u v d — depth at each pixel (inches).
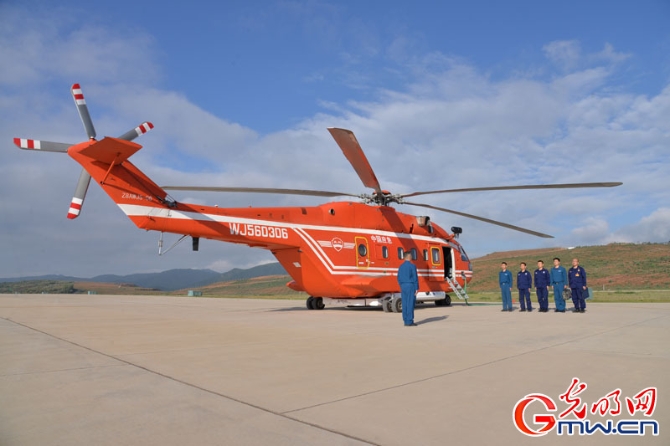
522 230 674.2
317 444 125.6
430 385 189.8
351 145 498.3
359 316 558.6
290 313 627.5
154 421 145.9
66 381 200.7
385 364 233.9
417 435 132.9
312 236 639.8
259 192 577.3
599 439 132.2
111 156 485.4
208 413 154.2
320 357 255.4
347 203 693.9
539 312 604.4
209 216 560.1
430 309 693.9
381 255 700.7
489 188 576.4
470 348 283.6
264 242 603.2
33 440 129.9
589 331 368.5
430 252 775.1
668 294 1154.0
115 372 219.1
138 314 613.3
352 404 163.3
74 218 498.6
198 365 235.0
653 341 309.7
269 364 236.2
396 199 704.4
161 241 540.7
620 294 1187.9
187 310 714.2
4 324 469.1
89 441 128.9
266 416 150.5
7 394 179.2
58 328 422.9
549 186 538.0
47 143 485.4
